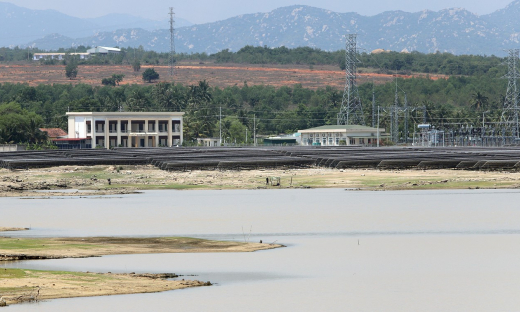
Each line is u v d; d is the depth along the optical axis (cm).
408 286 8488
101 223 14975
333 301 7725
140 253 10625
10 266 9225
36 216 16388
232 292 8025
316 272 9288
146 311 7069
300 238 12531
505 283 8675
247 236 12825
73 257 10094
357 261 10125
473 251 11006
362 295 8012
